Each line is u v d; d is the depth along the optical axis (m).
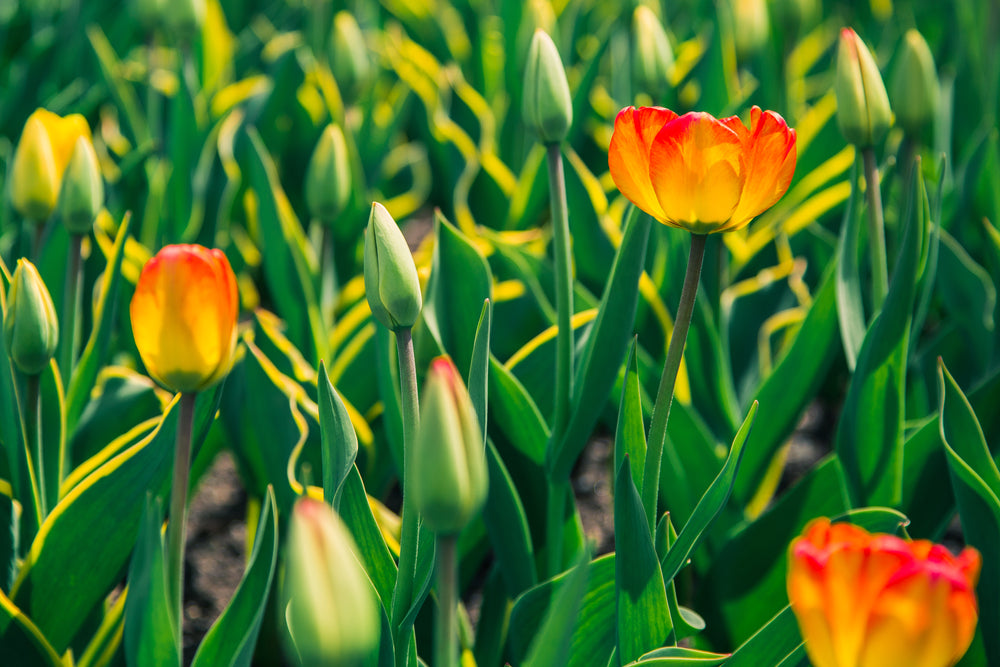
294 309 1.60
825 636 0.98
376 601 1.11
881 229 1.30
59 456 1.32
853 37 1.26
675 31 2.73
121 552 1.24
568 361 1.26
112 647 1.30
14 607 1.19
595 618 1.23
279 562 1.40
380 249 1.07
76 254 1.33
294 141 2.19
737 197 1.08
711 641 1.36
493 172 2.02
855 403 1.30
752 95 2.06
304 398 1.41
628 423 1.21
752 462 1.44
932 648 0.97
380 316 1.08
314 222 1.97
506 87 2.34
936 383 1.61
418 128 2.39
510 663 1.33
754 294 1.73
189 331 1.05
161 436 1.21
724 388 1.46
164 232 1.93
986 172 1.70
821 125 2.01
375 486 1.56
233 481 2.00
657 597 1.16
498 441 1.33
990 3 2.19
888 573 0.97
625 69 2.20
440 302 1.35
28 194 1.33
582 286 1.60
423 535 1.15
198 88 2.43
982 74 2.22
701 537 1.19
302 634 0.94
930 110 1.46
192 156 1.95
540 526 1.35
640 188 1.11
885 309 1.26
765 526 1.34
